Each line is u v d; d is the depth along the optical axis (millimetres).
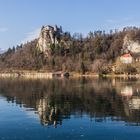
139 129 55062
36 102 94812
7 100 101000
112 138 49531
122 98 101500
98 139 49156
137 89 133750
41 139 49531
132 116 67875
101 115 69688
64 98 103438
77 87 148250
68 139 49438
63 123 61375
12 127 57750
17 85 173125
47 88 145500
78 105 86312
